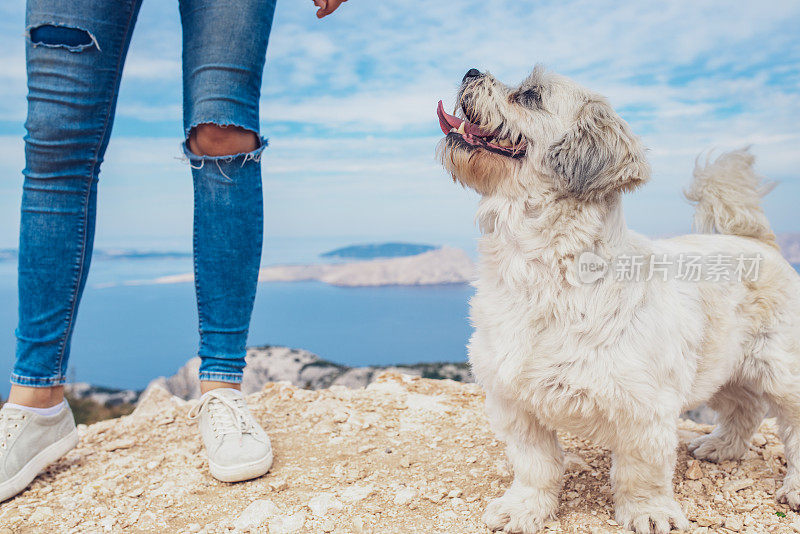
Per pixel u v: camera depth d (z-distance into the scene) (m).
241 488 1.09
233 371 1.19
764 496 1.04
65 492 1.09
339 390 1.60
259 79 1.13
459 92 1.04
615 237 0.93
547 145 0.94
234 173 1.13
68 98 1.03
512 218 0.94
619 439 0.91
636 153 0.93
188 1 1.09
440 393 1.57
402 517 0.99
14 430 1.09
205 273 1.16
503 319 0.92
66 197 1.07
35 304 1.09
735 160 1.19
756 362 1.09
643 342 0.88
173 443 1.30
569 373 0.88
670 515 0.93
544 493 0.98
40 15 1.01
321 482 1.11
